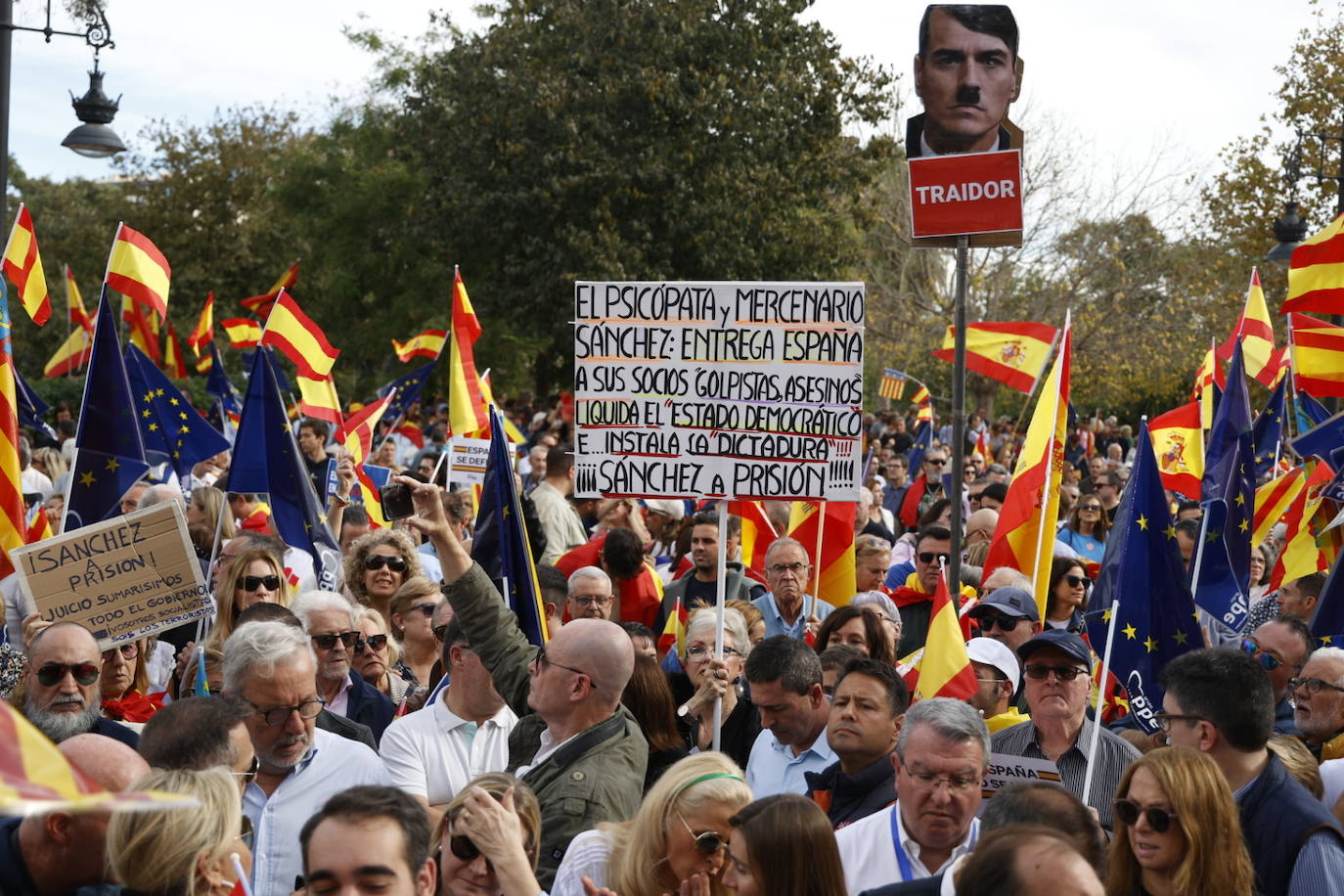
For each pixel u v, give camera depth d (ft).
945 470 52.75
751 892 12.10
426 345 64.39
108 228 146.61
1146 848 13.23
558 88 109.19
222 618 22.47
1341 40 99.55
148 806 5.91
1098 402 147.43
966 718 14.47
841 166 117.39
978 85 28.73
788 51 113.09
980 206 28.30
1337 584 21.85
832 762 18.79
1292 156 65.98
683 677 22.94
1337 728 18.62
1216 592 25.50
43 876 11.16
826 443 21.12
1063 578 27.12
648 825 13.41
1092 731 18.08
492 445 22.03
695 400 21.42
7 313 24.50
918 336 137.28
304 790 16.28
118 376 24.86
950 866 12.89
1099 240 136.05
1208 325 127.34
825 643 22.94
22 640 22.43
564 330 113.19
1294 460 39.40
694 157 109.91
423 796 17.87
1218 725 15.05
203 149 147.43
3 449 24.18
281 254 147.02
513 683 18.22
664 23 109.19
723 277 110.93
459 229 115.34
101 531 20.58
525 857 13.30
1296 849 14.48
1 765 5.94
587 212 110.83
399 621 24.36
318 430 40.24
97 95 45.47
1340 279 29.19
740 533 33.81
